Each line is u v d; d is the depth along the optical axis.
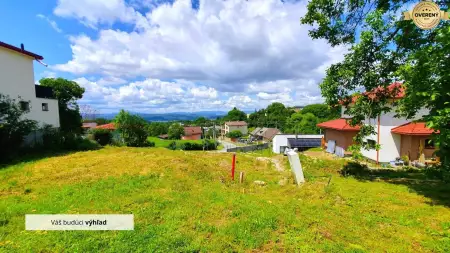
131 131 21.61
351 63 8.07
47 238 3.59
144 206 4.92
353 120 8.46
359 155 8.21
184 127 71.31
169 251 3.20
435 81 4.86
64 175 7.59
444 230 3.98
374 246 3.48
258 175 8.77
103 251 3.24
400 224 4.29
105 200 5.30
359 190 6.39
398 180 7.98
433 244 3.52
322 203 5.31
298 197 5.93
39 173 8.02
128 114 21.50
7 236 3.67
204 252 3.24
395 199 5.61
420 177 8.64
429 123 4.82
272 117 70.19
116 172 7.96
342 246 3.42
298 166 7.27
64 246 3.38
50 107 16.98
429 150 13.20
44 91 17.09
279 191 6.56
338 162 10.59
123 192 5.89
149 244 3.37
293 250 3.32
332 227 4.09
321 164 10.25
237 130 72.19
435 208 5.03
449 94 4.62
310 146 27.66
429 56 4.94
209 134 73.12
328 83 8.25
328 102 8.40
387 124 14.09
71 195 5.73
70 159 10.64
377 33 7.56
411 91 5.38
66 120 23.11
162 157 10.95
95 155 12.00
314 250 3.30
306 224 4.14
